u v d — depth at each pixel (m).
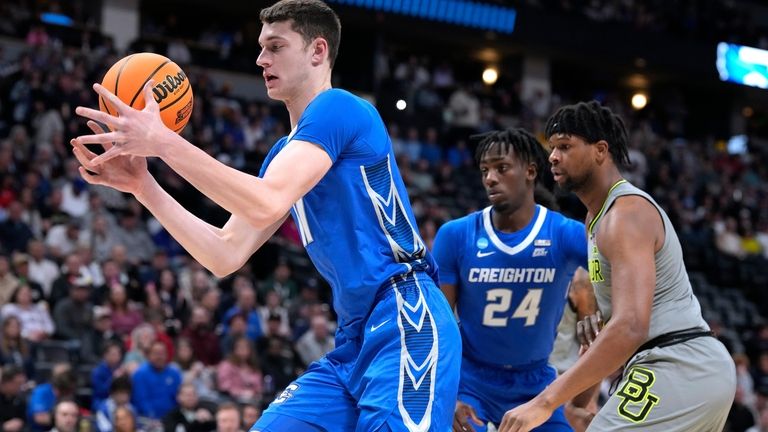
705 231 17.38
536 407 2.86
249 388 8.58
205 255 3.11
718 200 18.64
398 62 20.48
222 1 18.00
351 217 2.98
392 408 2.87
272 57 3.01
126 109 2.57
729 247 17.20
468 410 3.96
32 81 13.09
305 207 3.03
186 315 9.70
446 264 4.00
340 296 3.06
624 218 3.00
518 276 3.94
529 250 3.93
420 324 2.96
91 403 8.05
